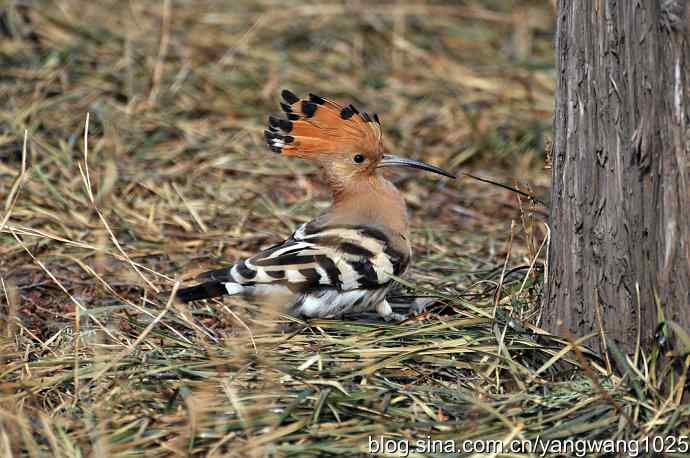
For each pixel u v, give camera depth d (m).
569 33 7.25
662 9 6.75
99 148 12.64
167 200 11.74
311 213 11.70
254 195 12.11
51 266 10.09
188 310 8.62
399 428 6.88
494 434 6.78
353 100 14.68
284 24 16.64
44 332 8.68
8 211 8.98
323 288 8.57
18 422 6.90
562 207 7.55
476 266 10.30
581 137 7.28
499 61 15.91
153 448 6.75
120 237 10.80
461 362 7.61
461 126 14.09
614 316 7.35
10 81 14.14
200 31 16.17
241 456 6.61
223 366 7.59
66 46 15.05
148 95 14.13
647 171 7.03
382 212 9.17
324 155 9.29
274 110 14.27
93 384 7.48
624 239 7.20
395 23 16.70
